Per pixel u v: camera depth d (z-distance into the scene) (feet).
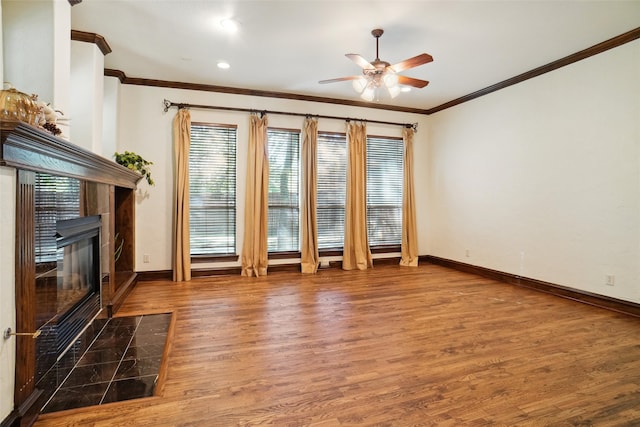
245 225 16.62
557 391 6.59
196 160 16.21
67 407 5.95
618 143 11.37
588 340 9.00
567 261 12.98
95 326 9.86
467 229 17.81
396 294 13.47
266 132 16.84
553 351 8.34
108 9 9.58
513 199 15.20
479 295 13.35
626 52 11.12
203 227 16.37
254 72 14.47
